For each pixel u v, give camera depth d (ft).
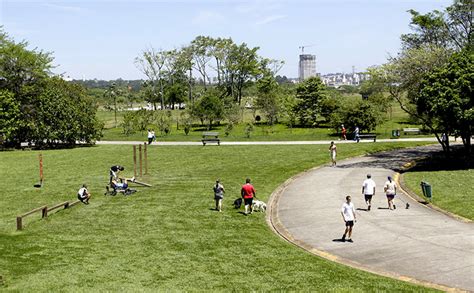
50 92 187.01
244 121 289.74
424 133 202.39
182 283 51.49
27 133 188.55
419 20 177.88
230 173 122.42
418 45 180.86
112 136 224.74
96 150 171.22
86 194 93.66
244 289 49.83
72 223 78.28
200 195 97.76
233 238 69.26
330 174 118.93
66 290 48.85
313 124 257.75
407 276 53.01
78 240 68.39
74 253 62.18
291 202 92.58
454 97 112.57
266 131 226.58
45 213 81.56
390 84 143.13
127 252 62.75
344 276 53.16
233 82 357.41
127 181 110.01
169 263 58.29
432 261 56.85
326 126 256.11
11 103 185.37
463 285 49.57
